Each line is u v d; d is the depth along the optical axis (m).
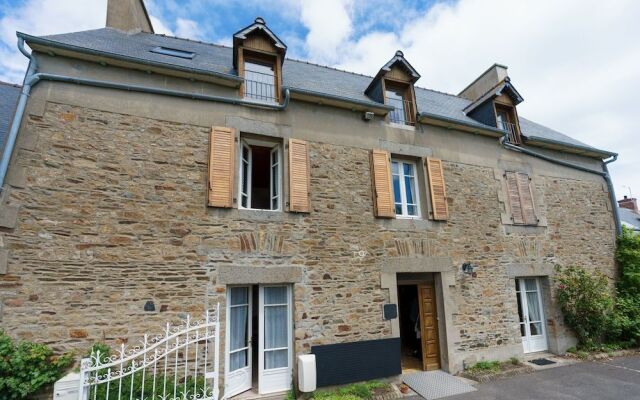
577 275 7.35
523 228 7.32
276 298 5.23
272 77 6.12
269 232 5.18
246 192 5.70
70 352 3.98
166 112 5.08
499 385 5.38
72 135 4.52
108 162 4.61
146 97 5.02
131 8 7.46
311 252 5.36
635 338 7.44
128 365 4.16
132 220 4.55
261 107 5.62
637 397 4.75
